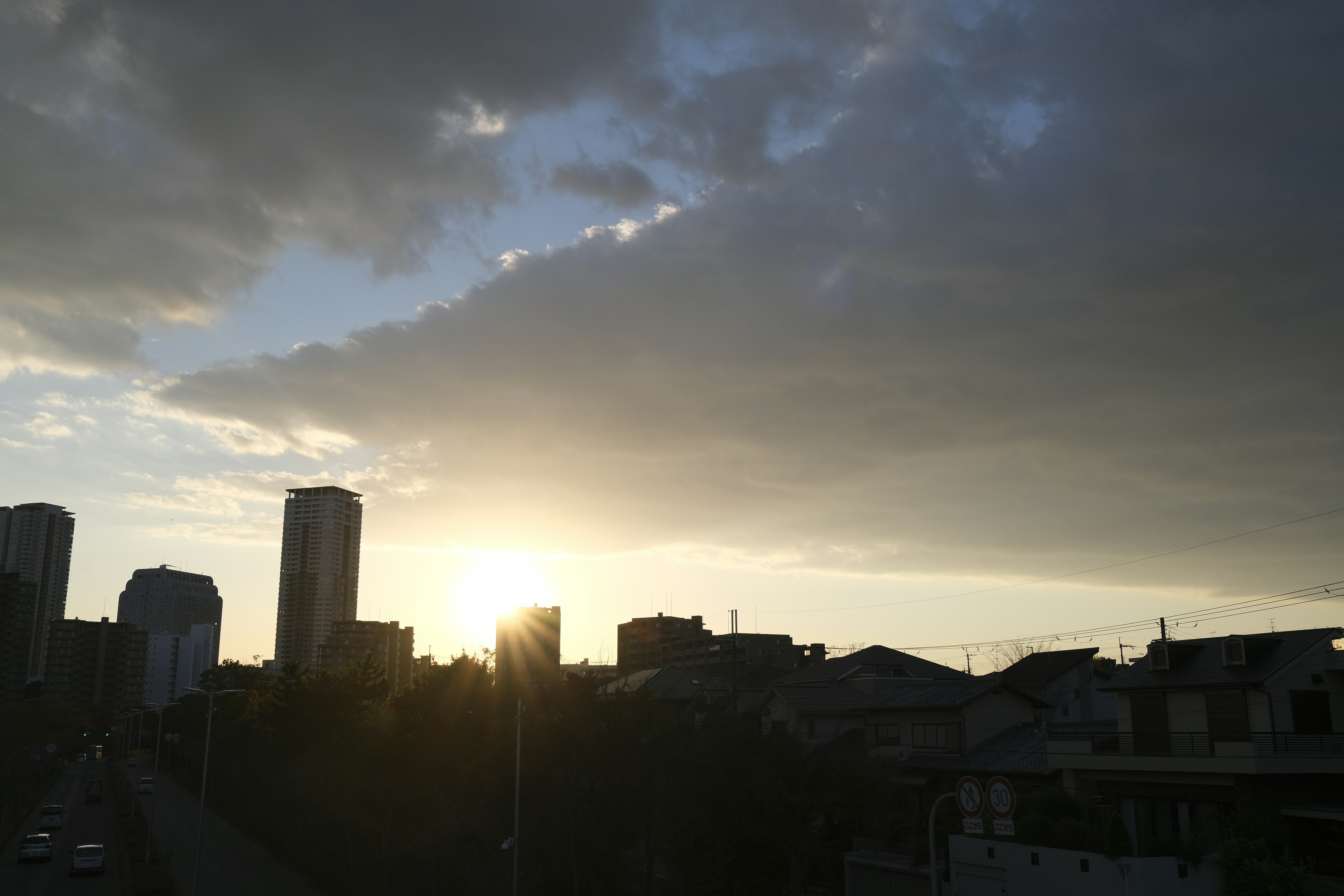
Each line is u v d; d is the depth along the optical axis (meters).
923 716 50.62
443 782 43.69
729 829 33.19
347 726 54.25
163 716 141.75
